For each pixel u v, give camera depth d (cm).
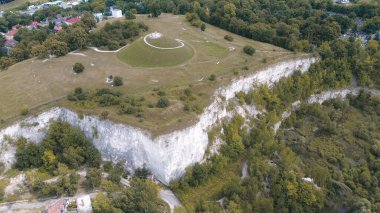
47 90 11956
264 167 10731
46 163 10219
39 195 9588
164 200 9662
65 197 9500
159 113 10412
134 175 10306
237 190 9706
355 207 10331
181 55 14138
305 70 14438
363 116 14088
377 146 12438
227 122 11775
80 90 11538
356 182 11369
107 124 10312
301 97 14000
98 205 8856
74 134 10469
